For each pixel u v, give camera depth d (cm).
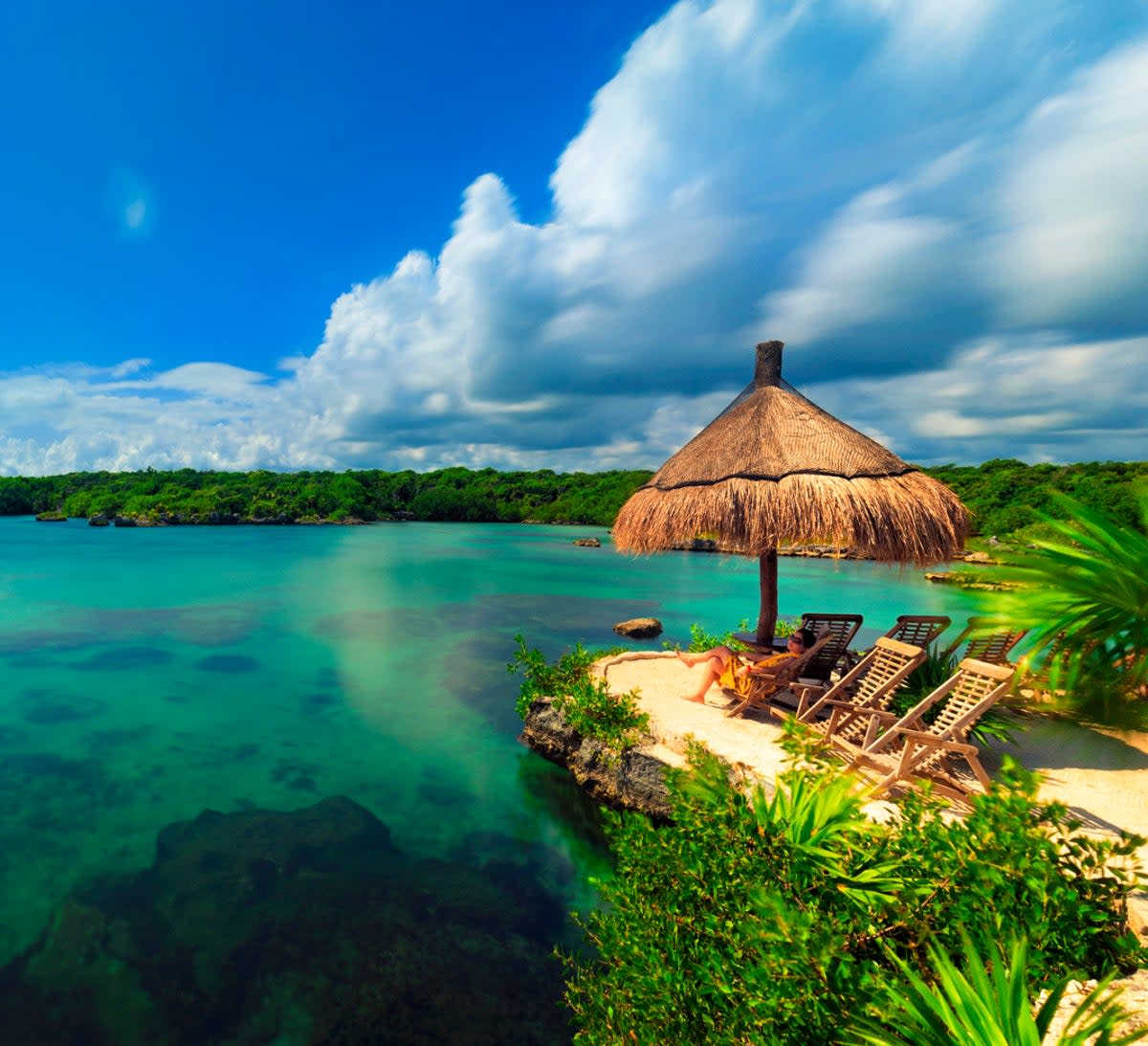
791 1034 239
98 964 511
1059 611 146
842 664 778
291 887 613
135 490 9069
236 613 1998
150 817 752
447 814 759
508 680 1309
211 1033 448
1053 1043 258
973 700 536
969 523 703
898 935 287
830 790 336
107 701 1179
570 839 705
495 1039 444
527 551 4397
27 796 803
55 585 2534
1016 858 278
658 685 862
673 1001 285
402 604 2203
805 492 687
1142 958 278
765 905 261
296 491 9488
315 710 1126
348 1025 455
